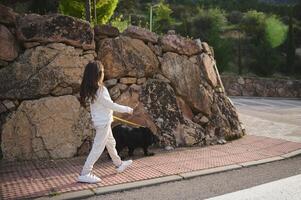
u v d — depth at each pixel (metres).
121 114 7.62
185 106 8.59
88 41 7.38
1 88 6.58
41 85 6.82
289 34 33.16
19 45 6.87
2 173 5.66
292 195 4.95
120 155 6.97
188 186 5.28
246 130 10.54
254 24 36.97
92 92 5.12
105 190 4.91
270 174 5.99
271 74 31.22
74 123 7.00
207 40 29.77
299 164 6.73
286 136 9.65
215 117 8.88
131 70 7.93
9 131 6.49
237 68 30.89
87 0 10.50
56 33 7.04
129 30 8.20
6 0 13.40
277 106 19.88
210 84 9.28
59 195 4.68
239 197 4.84
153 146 7.74
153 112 8.01
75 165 6.23
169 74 8.52
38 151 6.62
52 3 17.66
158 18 34.16
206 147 7.99
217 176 5.83
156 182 5.34
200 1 45.75
